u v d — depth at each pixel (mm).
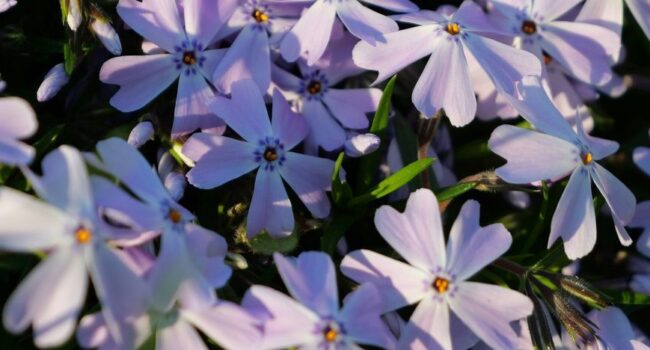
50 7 206
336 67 206
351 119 205
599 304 194
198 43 198
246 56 200
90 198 171
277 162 196
